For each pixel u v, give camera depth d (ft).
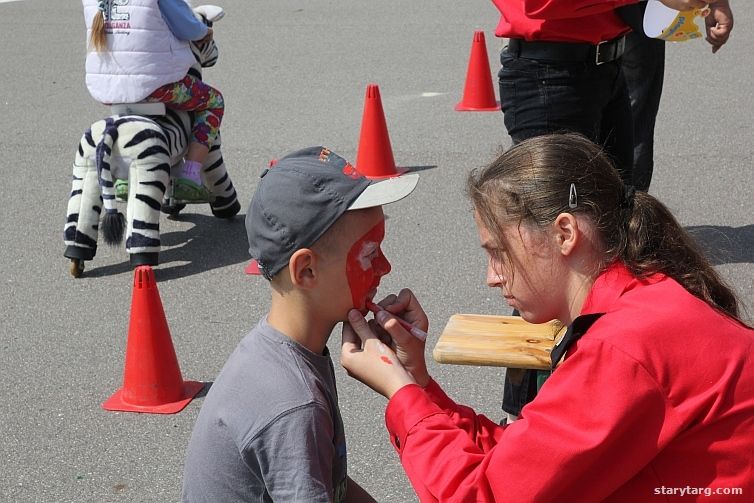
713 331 7.02
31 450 14.55
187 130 21.26
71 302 19.42
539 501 7.18
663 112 29.09
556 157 7.44
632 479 7.18
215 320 18.48
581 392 7.00
